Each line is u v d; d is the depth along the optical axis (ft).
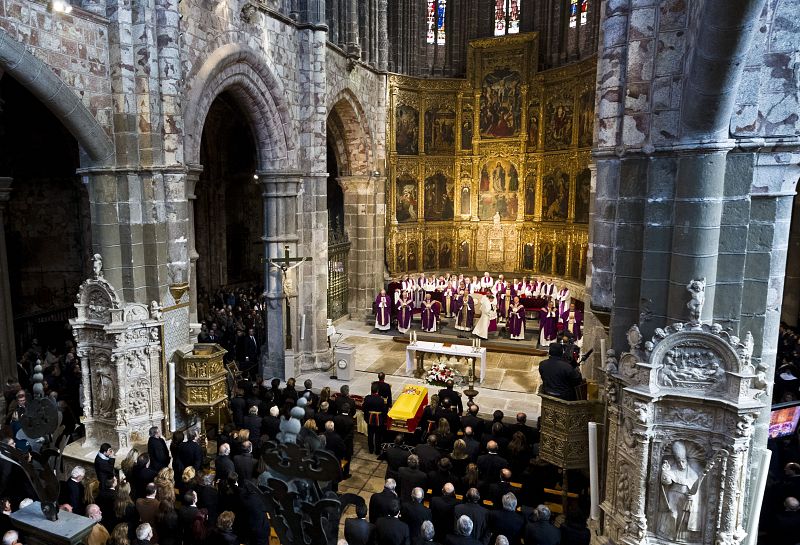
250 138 95.86
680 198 23.98
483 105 102.17
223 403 44.27
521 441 36.65
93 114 39.40
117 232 42.04
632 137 25.49
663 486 24.38
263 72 56.29
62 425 40.57
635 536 25.07
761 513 30.60
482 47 99.86
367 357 71.97
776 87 22.48
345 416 41.11
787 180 23.20
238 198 102.32
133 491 32.71
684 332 23.22
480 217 105.81
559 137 95.86
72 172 70.90
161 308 42.22
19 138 69.15
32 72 34.63
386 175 94.38
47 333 69.82
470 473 31.22
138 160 41.91
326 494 9.35
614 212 27.66
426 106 101.09
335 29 75.10
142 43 40.73
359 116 84.74
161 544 26.00
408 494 31.24
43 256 72.08
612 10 26.08
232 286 100.83
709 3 18.49
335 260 87.45
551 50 97.40
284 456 9.40
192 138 47.29
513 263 104.88
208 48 48.55
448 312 91.81
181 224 44.80
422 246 103.81
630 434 25.12
